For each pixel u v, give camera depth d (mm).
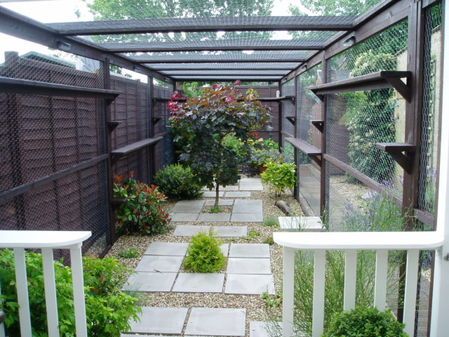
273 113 9391
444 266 1647
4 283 1802
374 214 2430
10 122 2539
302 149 5109
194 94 9562
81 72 3721
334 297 1939
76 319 1810
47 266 1746
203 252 3893
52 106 3137
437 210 1749
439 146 1818
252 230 5117
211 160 6117
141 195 4961
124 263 4059
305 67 5574
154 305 3182
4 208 2471
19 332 1865
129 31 3168
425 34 2092
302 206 6156
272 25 3188
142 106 6316
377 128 2893
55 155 3186
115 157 4547
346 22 3191
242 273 3783
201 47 4102
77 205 3664
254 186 7930
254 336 2709
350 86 3258
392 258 2115
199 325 2871
